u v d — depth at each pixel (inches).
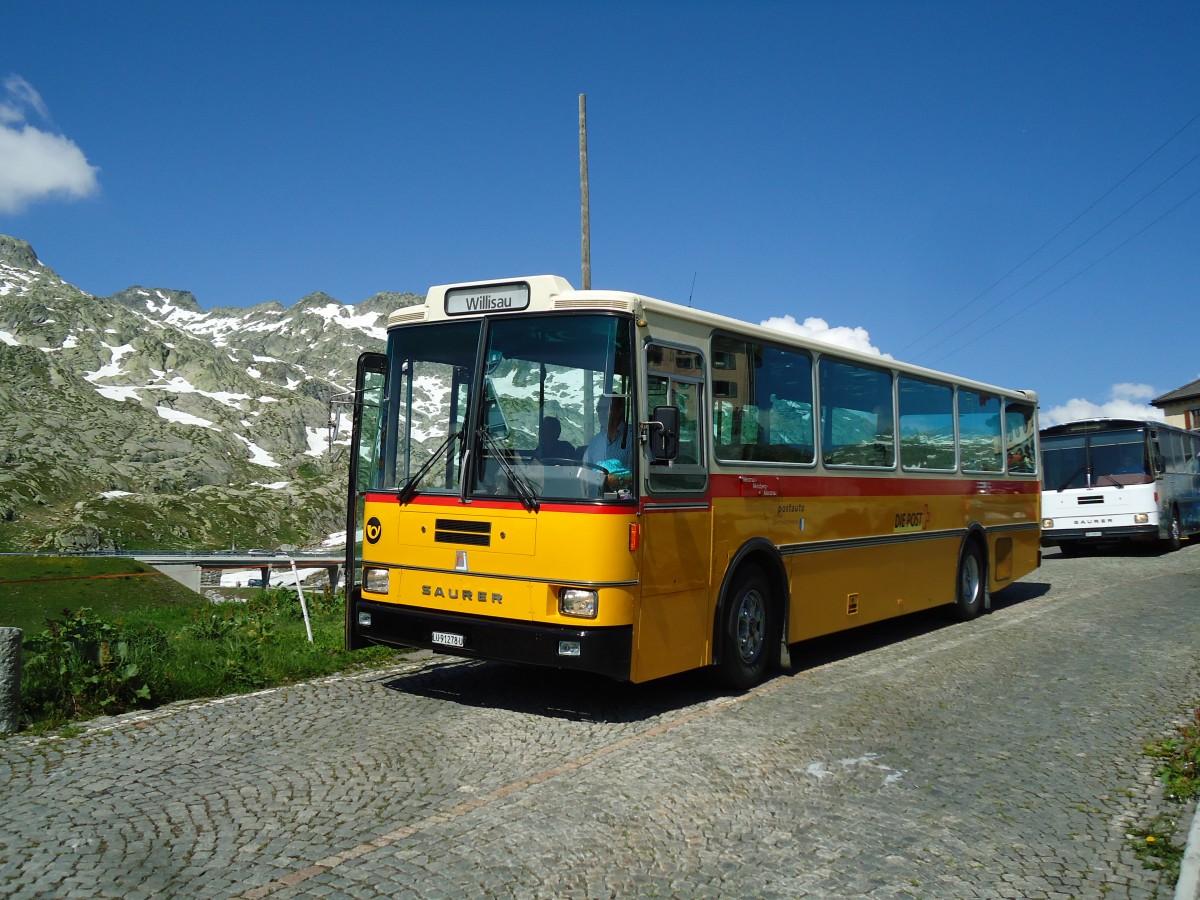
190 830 207.2
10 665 282.7
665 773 254.8
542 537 296.0
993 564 586.9
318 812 220.2
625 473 297.6
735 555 349.1
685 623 322.7
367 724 299.6
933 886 188.9
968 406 563.8
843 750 281.7
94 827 207.0
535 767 257.8
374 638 334.0
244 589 1784.0
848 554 428.8
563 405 304.3
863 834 215.8
